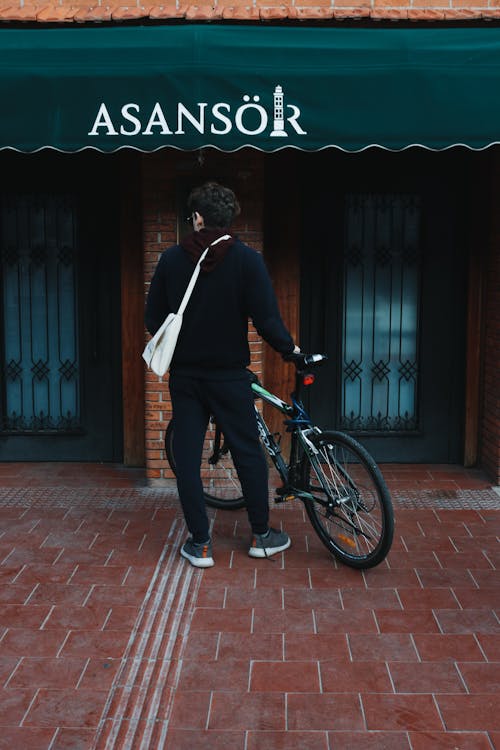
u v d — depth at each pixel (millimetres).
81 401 6555
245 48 4754
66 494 5793
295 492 4664
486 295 6297
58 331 6543
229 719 3094
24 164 6277
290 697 3236
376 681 3350
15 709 3156
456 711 3145
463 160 6277
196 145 4801
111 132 4809
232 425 4434
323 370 6527
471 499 5699
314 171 6293
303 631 3760
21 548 4754
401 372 6578
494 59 4742
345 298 6496
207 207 4234
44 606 4008
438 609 3980
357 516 4395
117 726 3061
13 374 6598
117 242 6352
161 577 4348
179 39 4773
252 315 4277
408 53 4738
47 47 4797
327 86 4746
